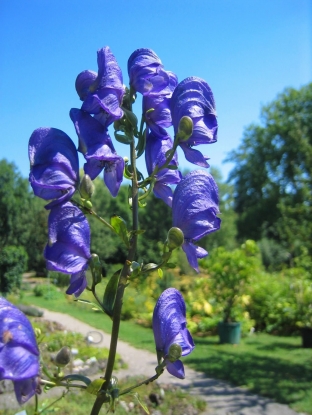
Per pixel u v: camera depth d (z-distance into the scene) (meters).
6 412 7.74
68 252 2.28
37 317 19.70
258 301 18.80
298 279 18.55
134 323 19.84
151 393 8.98
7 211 42.00
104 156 2.19
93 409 2.37
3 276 26.28
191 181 2.47
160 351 2.46
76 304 24.69
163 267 2.40
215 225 2.48
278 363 12.47
